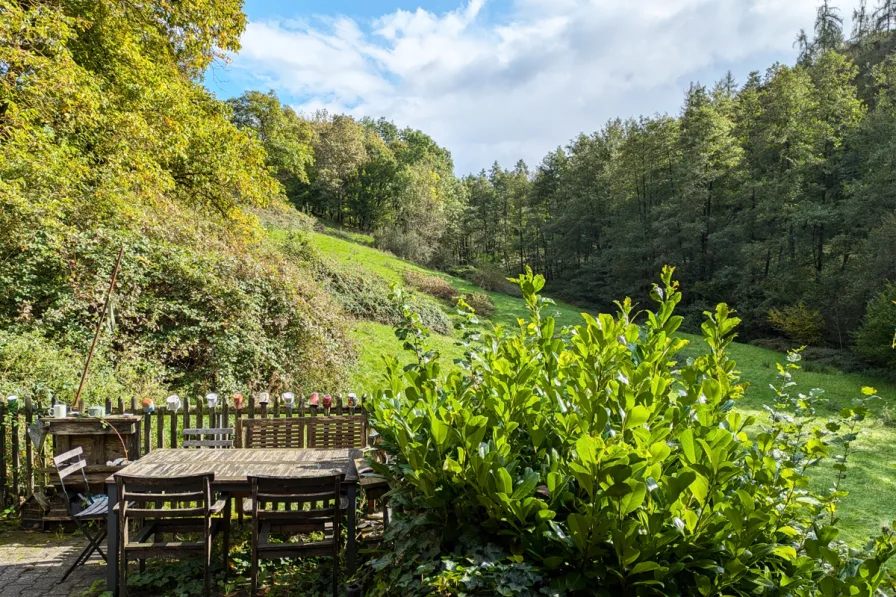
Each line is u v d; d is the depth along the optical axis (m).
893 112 27.83
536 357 3.13
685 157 36.28
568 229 49.12
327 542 3.50
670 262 35.97
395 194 57.16
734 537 1.94
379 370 13.22
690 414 2.50
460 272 44.59
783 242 30.20
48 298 8.15
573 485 2.44
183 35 14.41
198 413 5.35
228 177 14.30
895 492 7.61
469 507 2.51
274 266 11.67
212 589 3.77
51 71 9.30
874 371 20.11
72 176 9.41
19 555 4.40
